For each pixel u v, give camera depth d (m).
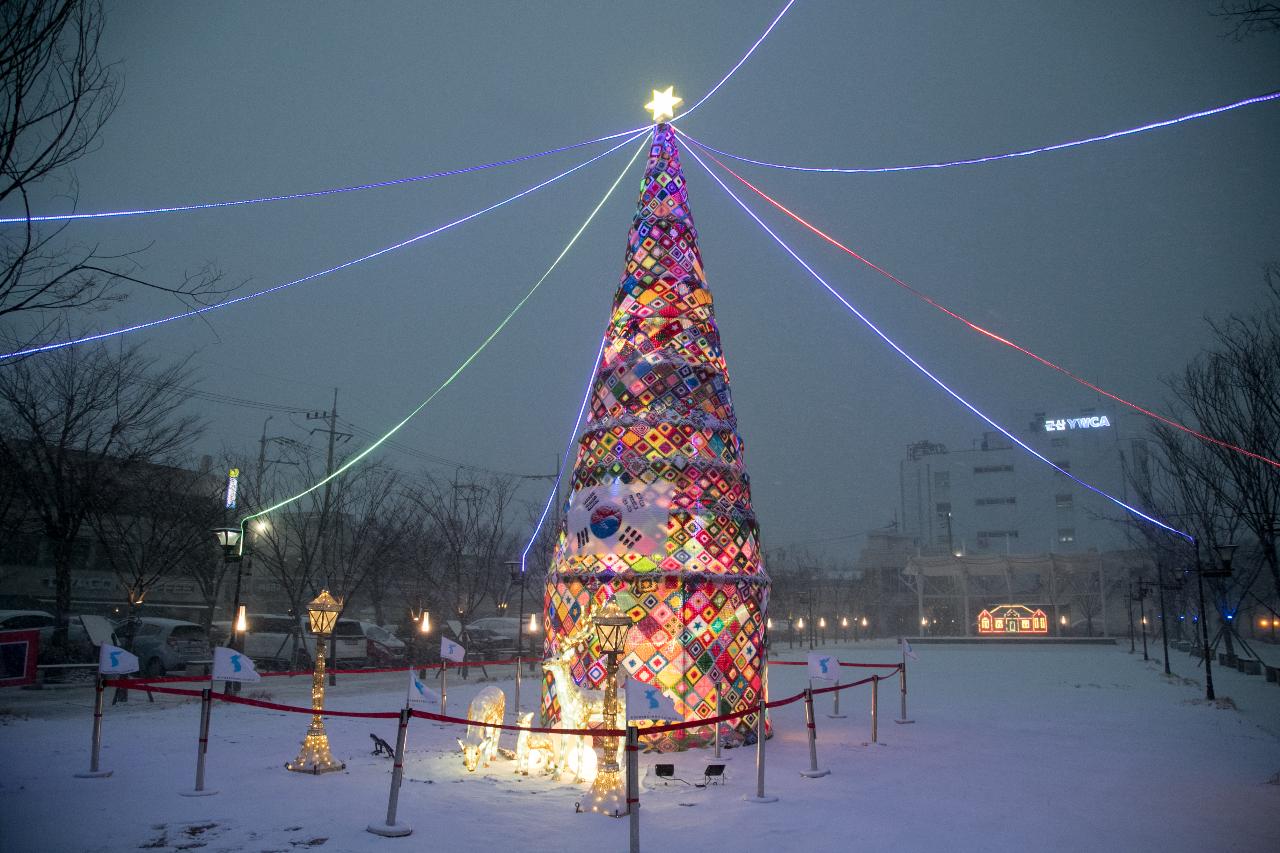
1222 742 14.80
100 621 17.94
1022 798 10.30
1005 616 60.22
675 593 13.48
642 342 15.07
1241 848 8.20
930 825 9.02
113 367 24.34
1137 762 12.77
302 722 16.38
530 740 11.95
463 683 25.98
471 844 8.23
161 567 25.19
